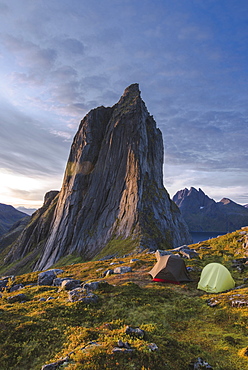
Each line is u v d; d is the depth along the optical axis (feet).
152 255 130.82
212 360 34.45
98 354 31.04
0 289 103.19
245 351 35.81
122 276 88.69
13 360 35.58
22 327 44.62
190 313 53.98
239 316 49.01
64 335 42.27
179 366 30.73
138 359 30.19
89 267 125.29
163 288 71.82
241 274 77.92
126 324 46.68
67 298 64.28
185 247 128.98
